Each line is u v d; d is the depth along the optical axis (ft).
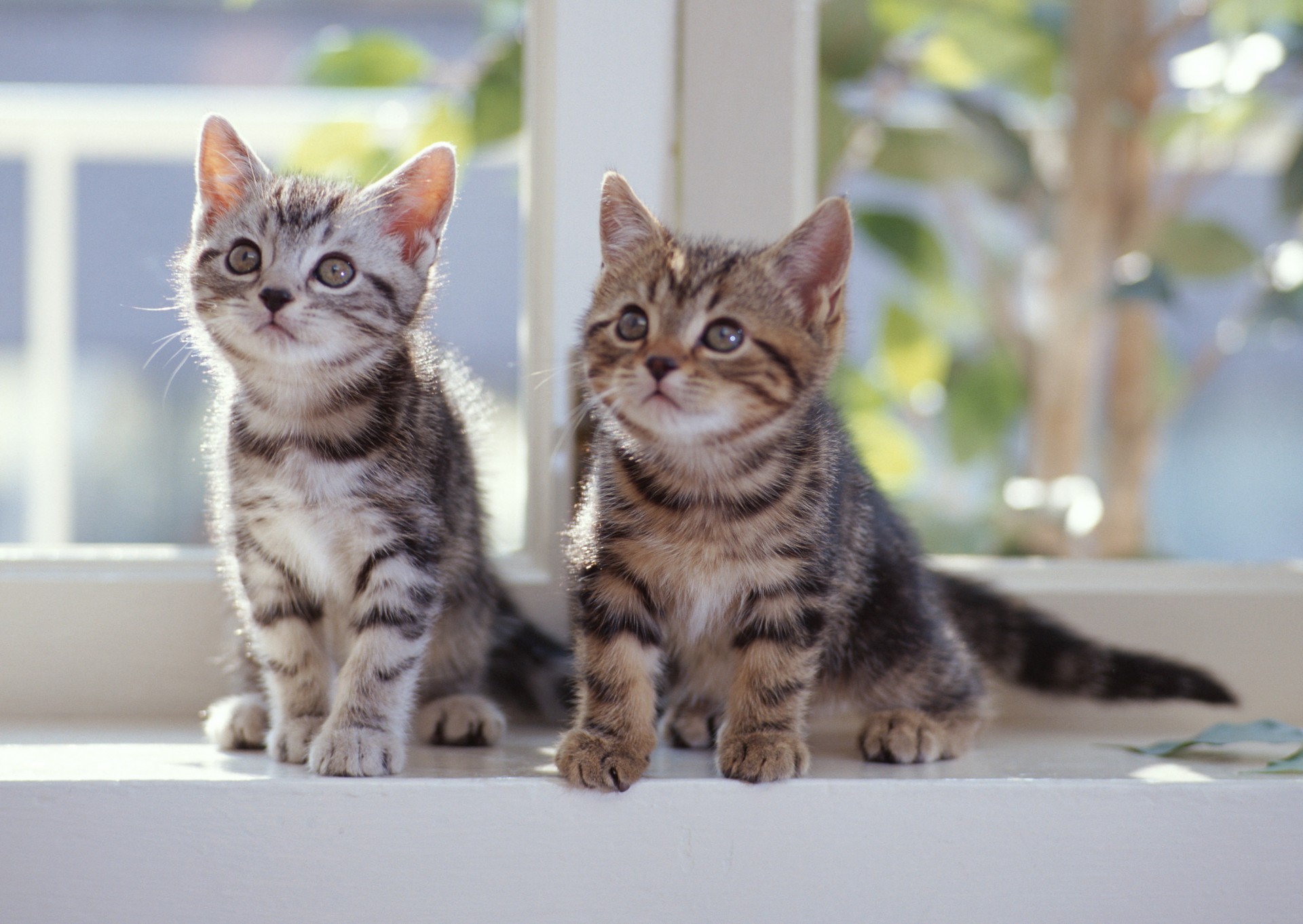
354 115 4.52
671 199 3.69
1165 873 3.12
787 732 3.21
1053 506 4.37
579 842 3.08
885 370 4.84
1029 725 3.63
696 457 3.26
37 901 3.04
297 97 4.70
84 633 3.53
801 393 3.29
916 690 3.41
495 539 3.70
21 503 5.60
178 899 3.05
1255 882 3.13
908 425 5.08
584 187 3.65
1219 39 4.69
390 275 3.39
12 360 5.53
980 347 4.83
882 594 3.42
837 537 3.30
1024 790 3.12
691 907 3.10
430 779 3.08
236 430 3.34
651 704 3.26
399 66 4.42
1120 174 4.79
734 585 3.27
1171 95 5.17
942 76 4.72
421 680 3.45
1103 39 4.62
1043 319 4.73
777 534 3.25
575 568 3.30
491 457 3.75
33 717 3.52
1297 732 3.28
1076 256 4.66
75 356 5.37
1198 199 5.32
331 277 3.34
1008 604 3.63
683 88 3.62
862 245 5.23
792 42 3.61
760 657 3.25
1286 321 4.55
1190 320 5.42
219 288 3.32
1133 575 3.73
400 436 3.32
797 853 3.10
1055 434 4.72
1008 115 4.84
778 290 3.29
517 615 3.62
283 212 3.34
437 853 3.07
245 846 3.05
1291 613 3.64
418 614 3.29
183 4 5.69
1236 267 4.67
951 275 4.84
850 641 3.41
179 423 5.53
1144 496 4.86
